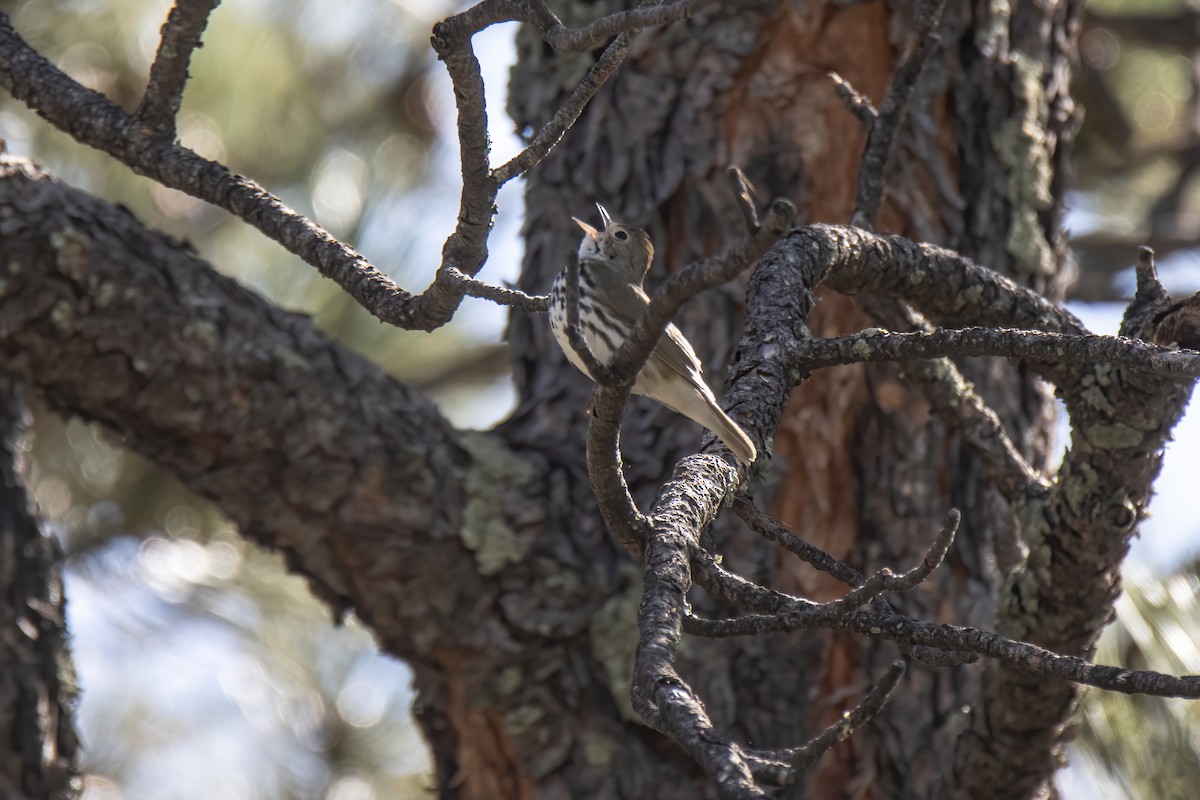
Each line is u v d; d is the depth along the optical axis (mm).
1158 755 8297
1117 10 15500
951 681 8703
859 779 8562
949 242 9125
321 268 6316
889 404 8914
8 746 8555
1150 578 8734
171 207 13078
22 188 7590
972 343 5703
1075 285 13594
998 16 9344
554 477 8719
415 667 8633
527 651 8414
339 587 8328
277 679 13398
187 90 13086
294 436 7938
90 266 7523
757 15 9250
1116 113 15281
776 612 5195
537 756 8477
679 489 5477
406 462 8211
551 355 9469
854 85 9195
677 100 9359
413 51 14078
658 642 4551
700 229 9203
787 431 8922
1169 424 6672
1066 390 6746
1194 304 6355
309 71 13734
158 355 7637
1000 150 9250
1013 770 7629
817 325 9055
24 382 7727
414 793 13383
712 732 4027
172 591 13219
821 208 9094
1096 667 4879
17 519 8953
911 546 8812
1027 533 7441
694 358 7945
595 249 8891
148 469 13078
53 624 8953
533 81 9820
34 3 12555
